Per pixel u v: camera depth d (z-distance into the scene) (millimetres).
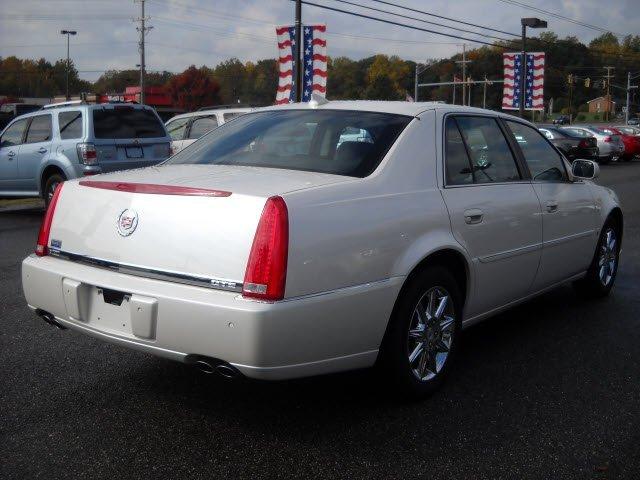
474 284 4301
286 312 3133
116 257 3504
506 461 3309
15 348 4766
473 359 4699
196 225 3295
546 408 3916
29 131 11734
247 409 3850
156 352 3332
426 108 4324
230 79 91375
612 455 3385
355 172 3773
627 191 17172
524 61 28094
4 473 3129
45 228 3908
